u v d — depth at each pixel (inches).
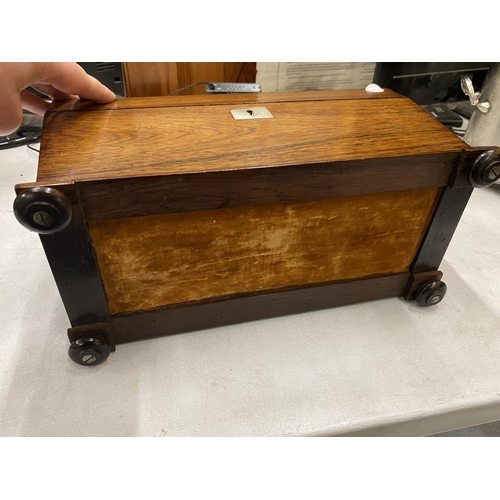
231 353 23.1
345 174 19.5
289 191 19.3
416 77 37.5
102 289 20.4
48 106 24.2
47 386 21.1
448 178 21.3
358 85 42.8
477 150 20.2
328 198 20.3
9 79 19.5
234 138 20.6
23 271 27.4
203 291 22.7
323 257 23.2
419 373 22.4
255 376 22.0
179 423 19.9
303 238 21.9
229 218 19.8
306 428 19.8
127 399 20.7
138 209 18.0
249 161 18.6
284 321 25.0
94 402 20.6
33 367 22.0
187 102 24.7
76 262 18.8
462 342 24.1
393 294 26.4
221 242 20.7
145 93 42.3
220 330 24.3
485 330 24.8
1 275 27.1
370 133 21.8
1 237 29.8
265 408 20.6
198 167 17.9
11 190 33.7
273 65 39.9
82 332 21.1
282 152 19.5
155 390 21.2
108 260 19.7
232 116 22.9
